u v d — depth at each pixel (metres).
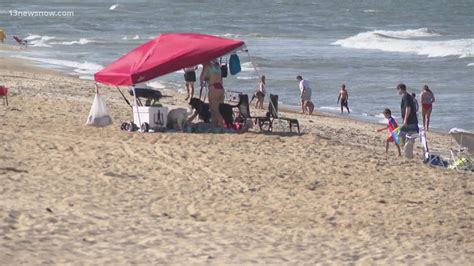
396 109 120.31
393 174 57.78
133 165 57.97
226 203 49.69
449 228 45.94
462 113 116.25
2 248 36.66
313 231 44.47
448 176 58.19
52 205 46.03
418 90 139.75
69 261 35.69
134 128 70.38
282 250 40.19
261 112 101.88
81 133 68.44
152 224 43.75
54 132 68.38
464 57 194.38
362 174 57.41
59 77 131.38
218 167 58.16
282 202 50.31
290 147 64.69
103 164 57.81
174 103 98.75
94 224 42.59
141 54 70.56
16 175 52.94
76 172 55.16
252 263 37.44
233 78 148.12
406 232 44.97
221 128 70.81
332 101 128.25
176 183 53.81
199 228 43.62
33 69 144.88
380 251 40.81
